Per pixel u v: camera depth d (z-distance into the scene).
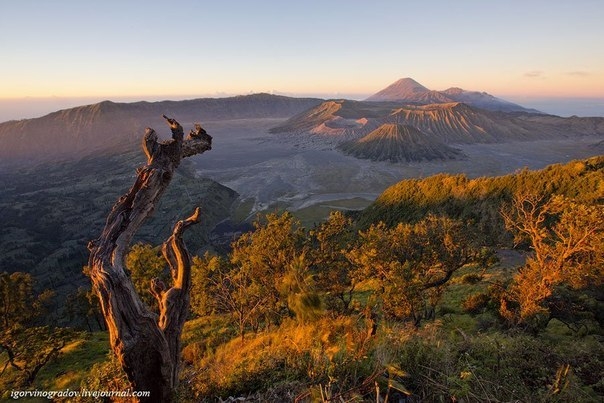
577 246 18.78
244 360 7.64
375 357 5.74
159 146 5.34
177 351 5.37
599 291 22.03
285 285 7.16
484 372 5.42
